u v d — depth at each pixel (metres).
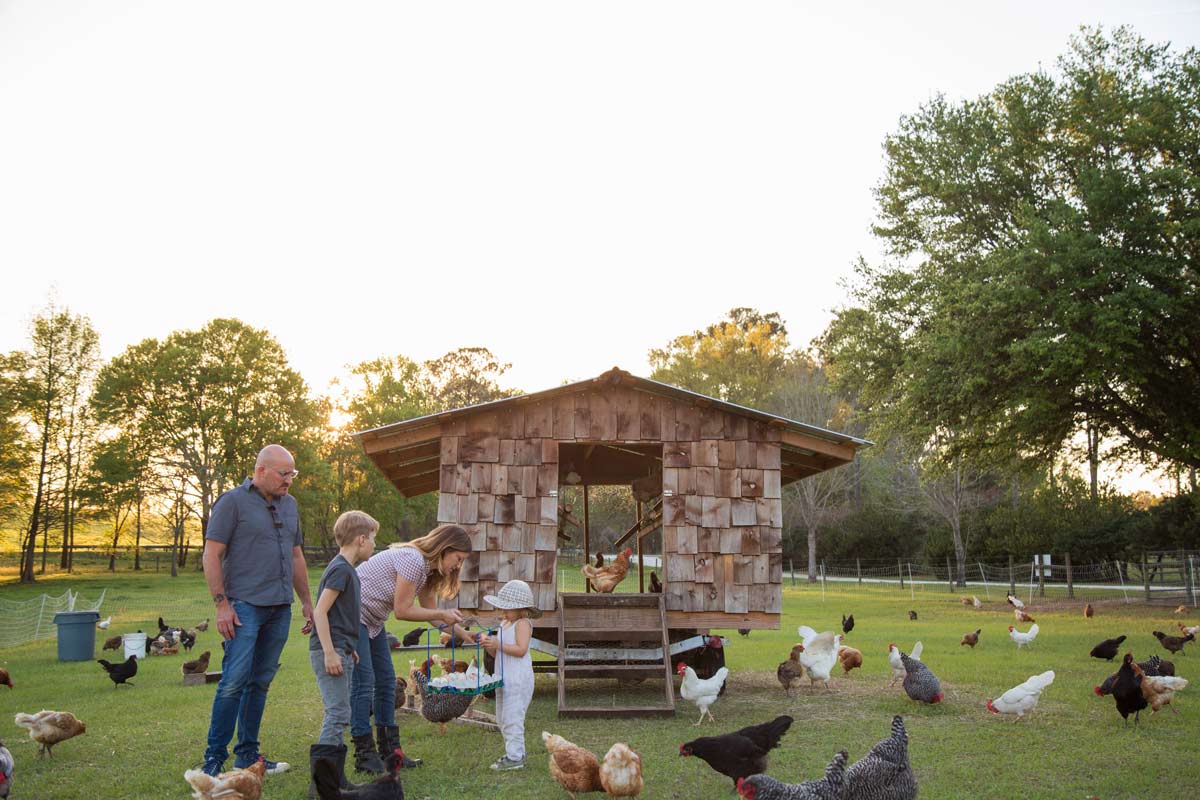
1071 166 27.61
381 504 65.19
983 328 25.98
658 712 9.79
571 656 11.16
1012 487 49.28
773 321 82.69
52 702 11.64
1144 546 38.44
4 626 26.70
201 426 55.00
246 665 6.62
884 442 32.66
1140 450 29.86
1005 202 28.77
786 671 11.30
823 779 5.62
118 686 13.52
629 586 31.89
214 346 56.69
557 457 11.91
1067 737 8.59
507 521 11.70
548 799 6.49
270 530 6.88
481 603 11.48
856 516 56.22
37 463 55.12
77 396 57.59
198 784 5.20
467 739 8.59
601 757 7.75
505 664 7.48
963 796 6.55
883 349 30.55
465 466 11.80
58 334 56.97
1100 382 24.89
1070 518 43.56
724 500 11.92
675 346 60.44
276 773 7.00
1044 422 27.53
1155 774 7.18
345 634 6.52
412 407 66.38
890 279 30.48
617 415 12.04
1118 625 22.05
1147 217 24.02
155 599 38.09
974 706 10.34
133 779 6.99
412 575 7.26
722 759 6.50
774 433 12.11
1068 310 23.42
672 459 11.98
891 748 5.97
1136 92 26.12
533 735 8.80
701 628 11.66
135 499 55.53
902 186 30.45
